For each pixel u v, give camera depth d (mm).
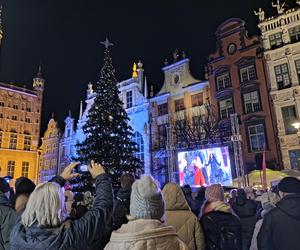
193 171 22297
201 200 7609
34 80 48781
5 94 44000
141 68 35281
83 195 7086
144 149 30609
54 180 3027
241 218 5465
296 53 22156
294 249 3139
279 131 21531
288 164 20641
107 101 25859
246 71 24703
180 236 3541
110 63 28078
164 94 30812
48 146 44844
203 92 27938
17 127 44406
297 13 22781
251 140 22938
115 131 24781
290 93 21781
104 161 22922
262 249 3404
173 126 27016
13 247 2371
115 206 3314
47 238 2266
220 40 27000
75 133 41469
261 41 24172
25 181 3910
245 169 22312
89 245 2465
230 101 25078
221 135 23875
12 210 3459
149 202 2516
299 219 3227
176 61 31516
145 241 2283
